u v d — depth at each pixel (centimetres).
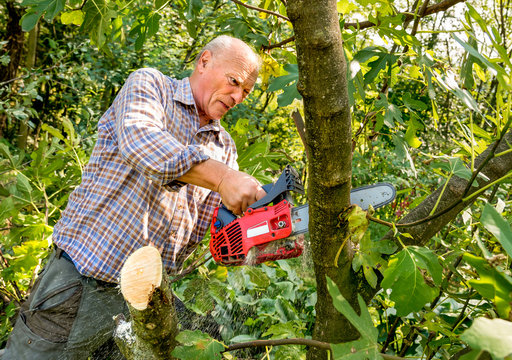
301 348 193
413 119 175
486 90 519
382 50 149
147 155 142
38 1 189
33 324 175
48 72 702
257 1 557
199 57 190
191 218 193
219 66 182
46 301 173
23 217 272
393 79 184
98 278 172
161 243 183
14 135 872
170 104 179
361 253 117
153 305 112
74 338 175
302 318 277
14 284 268
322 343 108
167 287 115
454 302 204
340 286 120
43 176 274
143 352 127
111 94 939
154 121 158
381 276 128
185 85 184
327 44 79
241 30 226
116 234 171
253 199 143
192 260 280
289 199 142
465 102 113
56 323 173
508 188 194
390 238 133
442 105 549
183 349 115
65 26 930
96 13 207
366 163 433
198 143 189
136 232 173
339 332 124
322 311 125
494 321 64
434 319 147
